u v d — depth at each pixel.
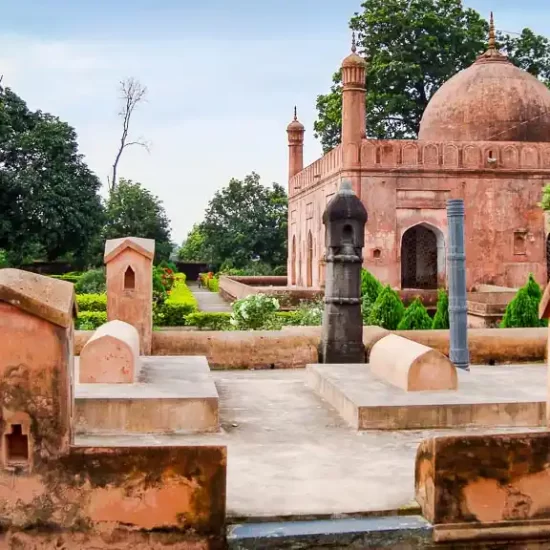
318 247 21.12
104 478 3.90
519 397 6.43
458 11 26.59
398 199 18.48
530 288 12.04
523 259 18.91
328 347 9.15
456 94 20.17
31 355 3.86
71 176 27.78
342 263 9.12
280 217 38.84
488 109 19.77
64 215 27.20
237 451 5.57
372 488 4.71
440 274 18.89
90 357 6.48
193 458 3.94
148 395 6.08
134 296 9.05
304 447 5.68
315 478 4.91
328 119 27.02
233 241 38.97
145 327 9.08
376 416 6.15
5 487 3.86
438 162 18.58
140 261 9.05
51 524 3.88
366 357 9.71
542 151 18.92
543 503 4.11
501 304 14.32
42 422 3.87
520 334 9.98
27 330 3.86
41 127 27.36
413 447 5.68
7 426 3.86
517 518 4.10
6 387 3.86
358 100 18.31
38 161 27.16
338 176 18.83
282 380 8.45
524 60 27.77
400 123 27.17
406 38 26.11
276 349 9.69
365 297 13.01
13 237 26.62
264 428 6.24
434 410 6.18
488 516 4.10
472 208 18.72
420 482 4.36
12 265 28.11
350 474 5.00
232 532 4.09
